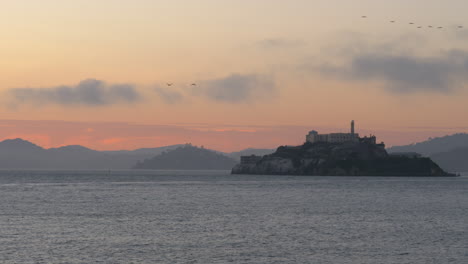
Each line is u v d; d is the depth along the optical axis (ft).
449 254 254.06
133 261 237.25
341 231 326.03
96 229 331.16
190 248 266.57
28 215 415.23
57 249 261.65
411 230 331.77
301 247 270.26
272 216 410.52
